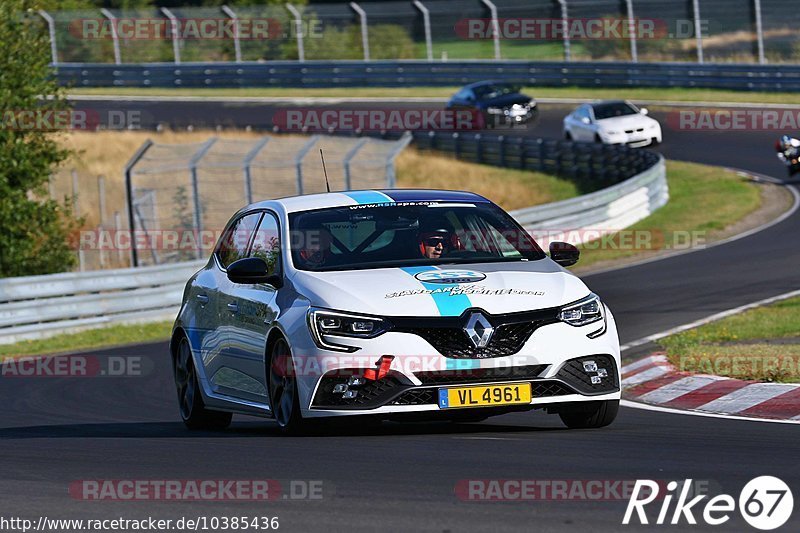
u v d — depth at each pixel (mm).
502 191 123375
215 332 31000
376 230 28828
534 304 26000
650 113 147125
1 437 31797
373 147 111250
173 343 34375
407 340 25125
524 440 25594
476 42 194750
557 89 169875
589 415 27547
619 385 26750
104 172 134375
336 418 25484
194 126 164000
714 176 111062
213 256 33344
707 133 135125
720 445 24516
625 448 24188
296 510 19141
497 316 25531
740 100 147750
